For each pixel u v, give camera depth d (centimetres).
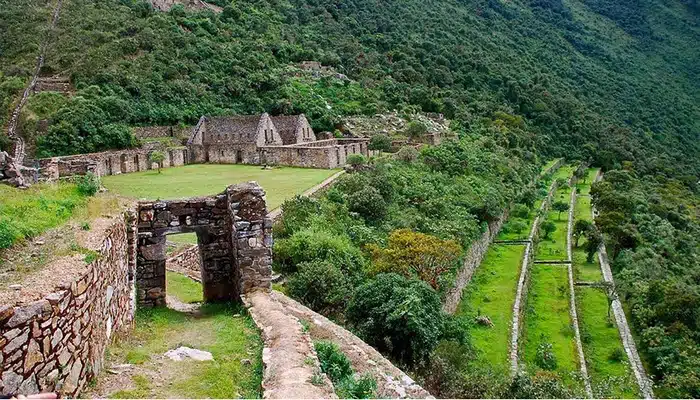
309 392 951
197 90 8025
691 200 7925
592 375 2858
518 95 10938
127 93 7275
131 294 1432
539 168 7912
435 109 9275
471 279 3812
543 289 3959
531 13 18125
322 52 10731
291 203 3089
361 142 6262
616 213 5534
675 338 3209
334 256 2589
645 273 4431
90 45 8494
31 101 6581
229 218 1727
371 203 3612
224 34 10194
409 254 2850
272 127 6638
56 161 3438
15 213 1161
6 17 9606
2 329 685
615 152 9650
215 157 6238
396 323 2100
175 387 1010
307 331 1434
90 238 1076
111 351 1124
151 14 10144
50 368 770
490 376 2191
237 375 1088
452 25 14725
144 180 4378
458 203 4566
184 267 2386
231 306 1636
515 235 5050
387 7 14675
